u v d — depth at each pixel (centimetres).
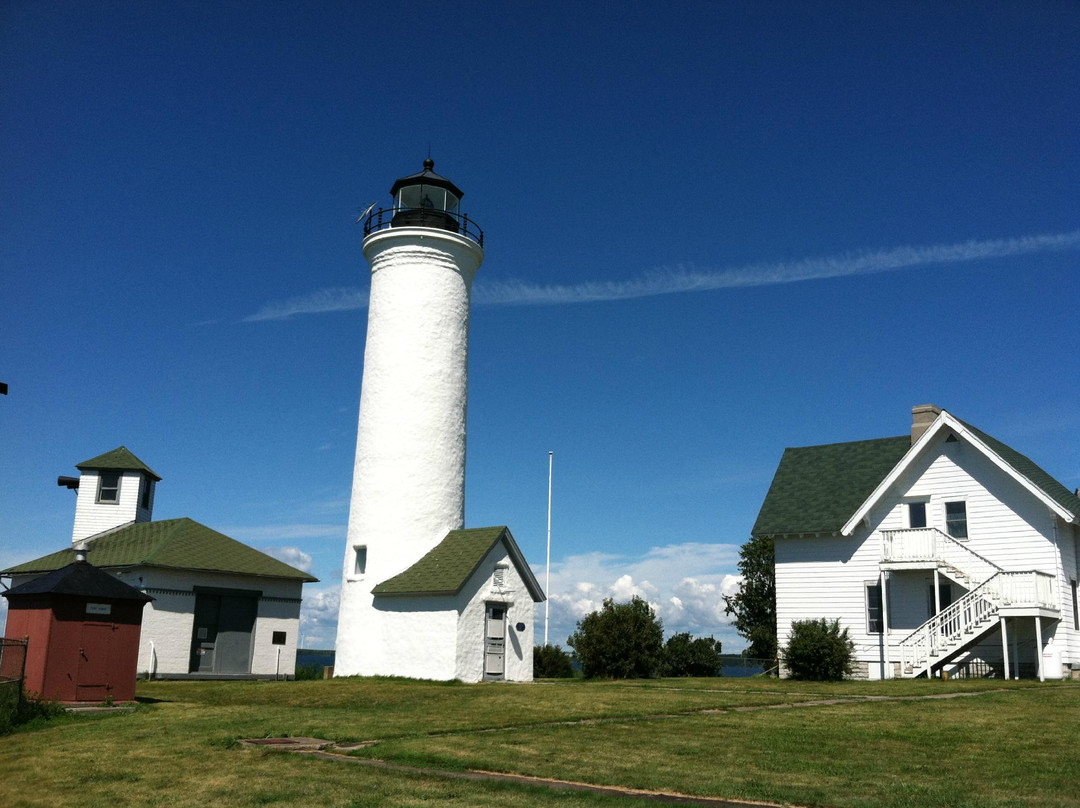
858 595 3322
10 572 3716
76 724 1689
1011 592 2880
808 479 3719
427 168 3494
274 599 3556
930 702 1959
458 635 2769
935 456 3288
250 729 1546
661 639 3173
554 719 1683
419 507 3088
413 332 3203
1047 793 1009
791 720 1641
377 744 1376
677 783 1069
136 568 3244
